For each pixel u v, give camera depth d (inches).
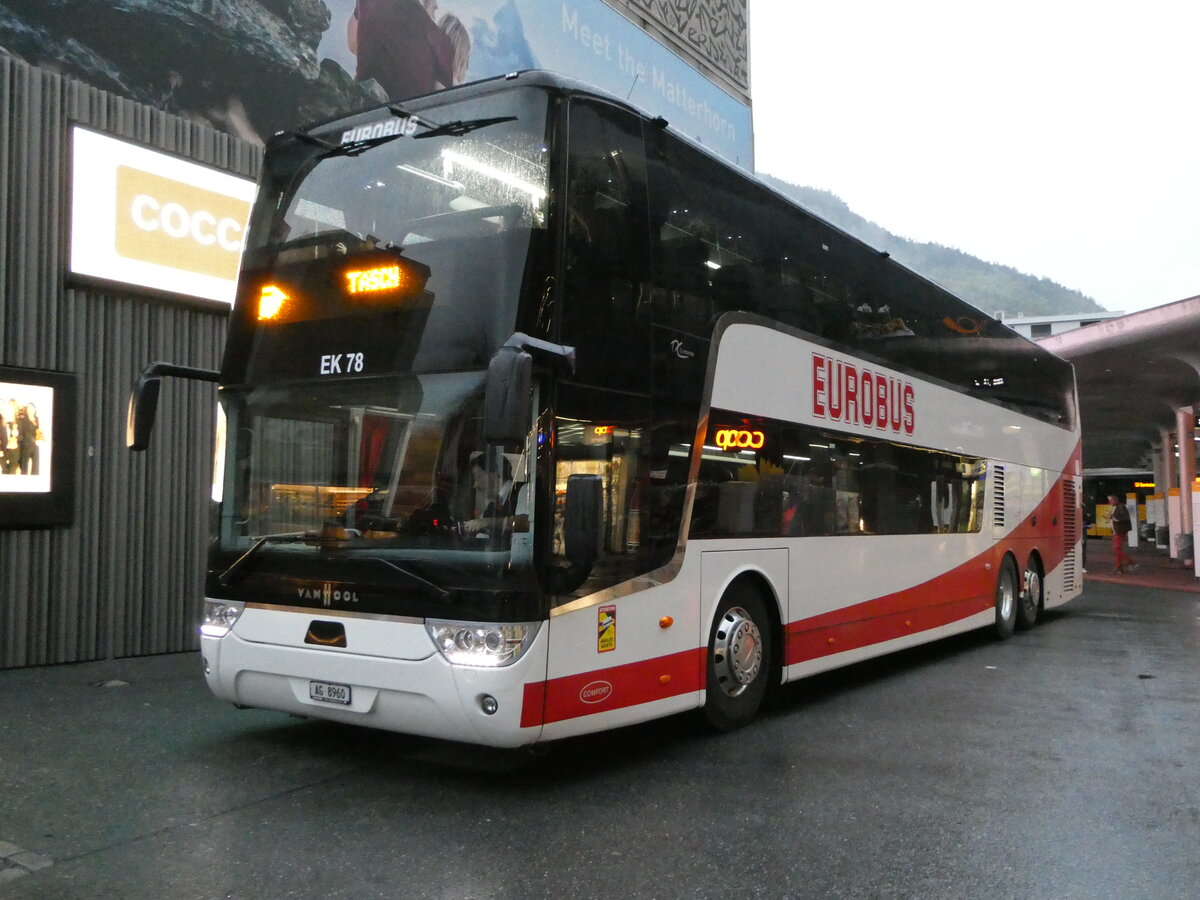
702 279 278.5
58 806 210.4
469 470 214.8
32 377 351.6
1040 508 567.2
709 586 273.9
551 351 215.5
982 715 318.0
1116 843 196.2
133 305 387.2
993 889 172.4
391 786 229.8
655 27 741.9
